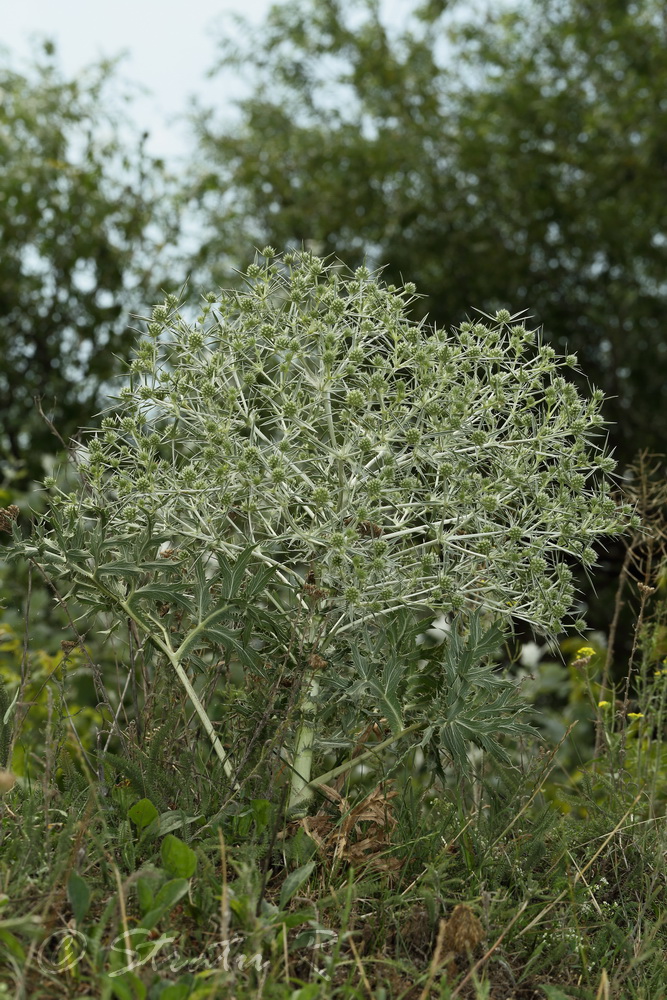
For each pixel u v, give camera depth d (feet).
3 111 26.13
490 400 7.25
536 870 7.39
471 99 31.09
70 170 25.89
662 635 9.98
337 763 7.77
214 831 6.52
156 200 27.04
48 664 11.65
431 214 29.60
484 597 7.55
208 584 7.09
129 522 7.39
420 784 8.34
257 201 31.19
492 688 7.17
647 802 8.46
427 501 7.22
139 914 5.92
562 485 7.43
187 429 7.66
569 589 7.48
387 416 7.11
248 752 6.75
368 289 7.89
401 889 6.72
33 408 24.44
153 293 26.16
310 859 6.51
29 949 5.53
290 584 7.38
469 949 6.03
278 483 6.88
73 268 25.81
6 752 6.97
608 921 6.75
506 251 29.45
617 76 30.86
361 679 6.98
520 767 8.26
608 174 29.27
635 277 29.81
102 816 6.60
